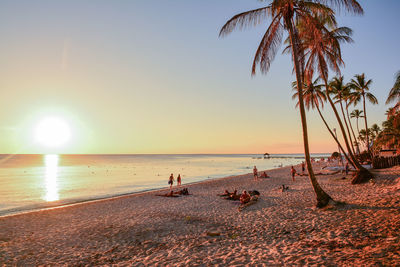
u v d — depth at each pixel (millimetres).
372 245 5664
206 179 39875
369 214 8578
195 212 13680
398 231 6258
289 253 6047
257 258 6012
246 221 10766
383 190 12711
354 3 9633
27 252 8664
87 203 18516
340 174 25797
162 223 11602
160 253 7539
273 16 11484
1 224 12656
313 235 7445
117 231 10703
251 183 27000
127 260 7289
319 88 28031
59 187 31250
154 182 36500
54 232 11078
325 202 11070
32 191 27781
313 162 65188
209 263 6094
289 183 23984
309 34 12164
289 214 10906
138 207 16219
